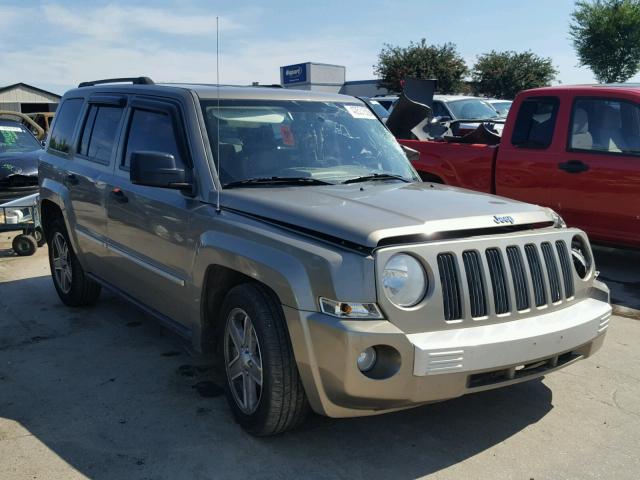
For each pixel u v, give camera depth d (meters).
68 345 5.15
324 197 3.75
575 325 3.48
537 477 3.26
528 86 42.22
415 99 9.20
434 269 3.14
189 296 4.07
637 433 3.70
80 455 3.50
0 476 3.29
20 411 4.02
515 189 7.48
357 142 4.70
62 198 5.74
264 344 3.37
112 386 4.37
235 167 4.09
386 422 3.83
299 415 3.48
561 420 3.85
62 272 6.20
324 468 3.36
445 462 3.40
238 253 3.53
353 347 2.99
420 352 3.03
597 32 39.00
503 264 3.36
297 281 3.18
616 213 6.69
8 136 11.64
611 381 4.40
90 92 5.84
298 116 4.59
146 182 3.91
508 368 3.26
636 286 6.71
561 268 3.67
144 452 3.52
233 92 4.52
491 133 8.22
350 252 3.11
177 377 4.51
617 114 6.72
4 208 8.59
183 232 4.07
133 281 4.89
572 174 6.94
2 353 5.00
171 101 4.49
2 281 7.25
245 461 3.42
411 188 4.12
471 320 3.24
